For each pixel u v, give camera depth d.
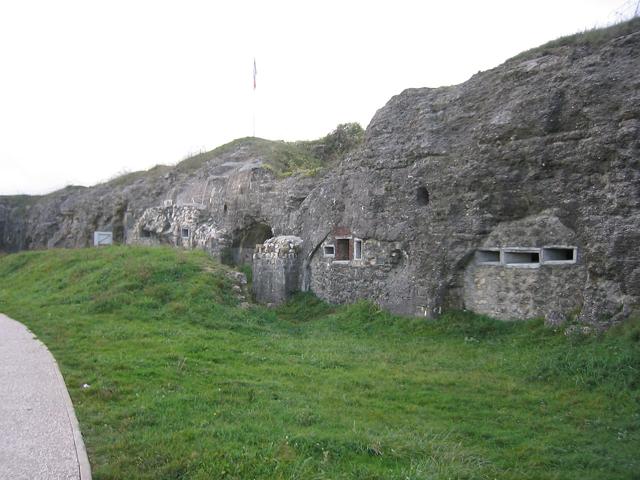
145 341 10.20
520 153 11.41
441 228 12.95
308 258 17.84
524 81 12.06
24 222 47.59
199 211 25.75
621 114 9.77
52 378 7.80
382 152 15.12
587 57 11.06
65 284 16.94
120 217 36.44
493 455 5.87
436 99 14.57
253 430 5.99
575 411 7.26
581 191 10.37
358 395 7.77
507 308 11.67
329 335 12.95
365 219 15.37
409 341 11.94
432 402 7.62
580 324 9.91
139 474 5.01
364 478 4.99
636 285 9.23
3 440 5.62
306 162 27.89
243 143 33.06
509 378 8.74
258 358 9.52
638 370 7.99
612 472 5.50
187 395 7.12
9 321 12.87
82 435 5.83
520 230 11.50
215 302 13.70
